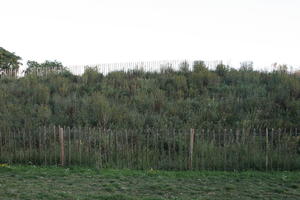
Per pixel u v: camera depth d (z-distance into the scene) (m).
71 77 19.08
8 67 22.98
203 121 12.84
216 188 7.50
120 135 11.08
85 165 9.89
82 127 12.30
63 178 8.32
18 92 16.14
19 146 11.02
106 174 8.73
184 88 16.39
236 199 6.71
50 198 6.54
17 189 7.16
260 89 15.50
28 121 12.73
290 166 9.56
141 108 14.16
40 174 8.70
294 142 10.59
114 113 13.23
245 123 12.17
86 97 15.36
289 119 12.72
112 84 17.34
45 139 10.75
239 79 17.23
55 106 14.42
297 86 14.92
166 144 11.06
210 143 10.71
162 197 6.73
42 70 20.11
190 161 9.58
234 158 9.84
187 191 7.26
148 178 8.41
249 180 8.27
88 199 6.50
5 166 9.40
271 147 10.12
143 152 10.23
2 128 12.03
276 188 7.48
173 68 19.59
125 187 7.51
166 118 13.00
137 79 17.62
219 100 14.80
